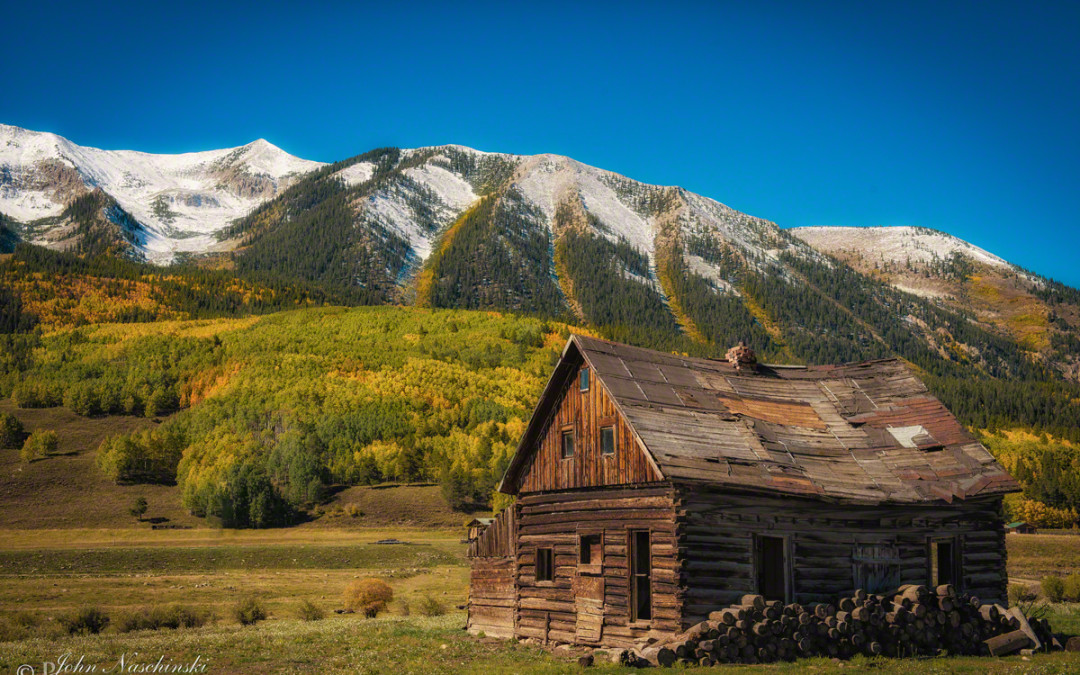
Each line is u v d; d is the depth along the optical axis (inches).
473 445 5674.2
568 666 805.9
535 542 1066.7
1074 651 834.8
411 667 831.1
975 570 1043.9
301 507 5029.5
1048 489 4722.0
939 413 1105.4
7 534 4313.5
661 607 868.6
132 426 6569.9
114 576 3046.3
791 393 1175.0
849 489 959.0
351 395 6747.1
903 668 746.8
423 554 3693.4
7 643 1103.0
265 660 887.1
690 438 940.6
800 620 812.0
